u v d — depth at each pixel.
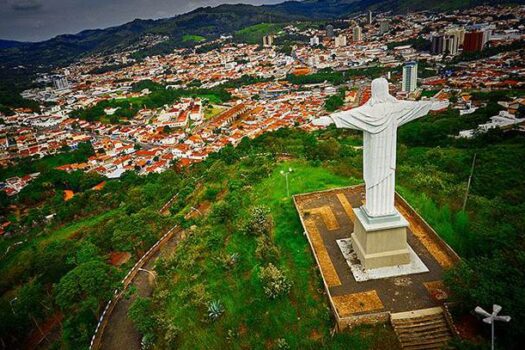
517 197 46.19
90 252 42.50
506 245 25.69
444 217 33.78
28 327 36.88
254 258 32.91
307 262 30.31
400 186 42.59
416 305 23.88
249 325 26.56
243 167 60.66
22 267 52.19
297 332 24.78
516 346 20.25
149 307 31.22
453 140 92.06
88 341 31.16
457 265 23.94
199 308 29.44
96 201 82.44
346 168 48.84
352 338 22.64
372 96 23.58
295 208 38.59
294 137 93.75
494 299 20.48
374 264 27.22
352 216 35.56
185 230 45.28
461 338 21.50
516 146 76.00
